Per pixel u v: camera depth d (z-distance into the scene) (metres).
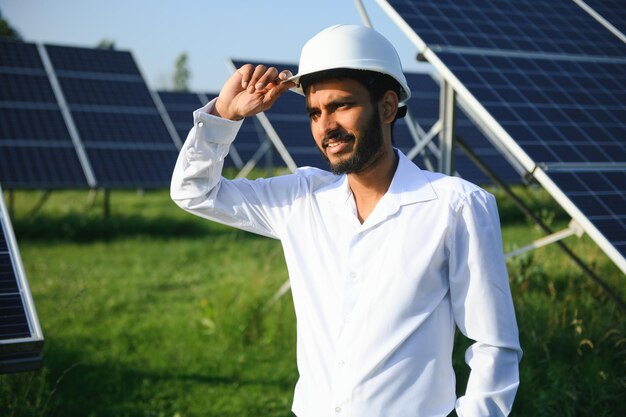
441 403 2.07
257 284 7.55
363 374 2.02
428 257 2.04
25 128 13.16
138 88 15.10
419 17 6.02
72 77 14.78
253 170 17.48
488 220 2.06
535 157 4.69
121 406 5.28
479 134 14.88
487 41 6.06
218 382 5.77
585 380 4.96
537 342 5.50
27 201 16.56
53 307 7.73
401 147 13.06
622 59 6.48
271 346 6.48
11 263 3.14
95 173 12.61
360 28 2.08
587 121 5.34
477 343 2.10
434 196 2.08
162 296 8.41
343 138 2.03
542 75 5.81
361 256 2.10
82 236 11.93
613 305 6.12
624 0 7.62
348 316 2.08
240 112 2.22
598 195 4.50
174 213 13.63
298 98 13.84
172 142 13.92
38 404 4.84
